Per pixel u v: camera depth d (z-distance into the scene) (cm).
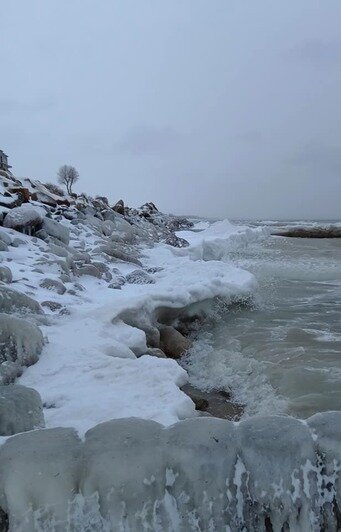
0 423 306
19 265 859
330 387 579
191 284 952
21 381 441
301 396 557
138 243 1720
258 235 3084
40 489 222
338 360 677
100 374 466
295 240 3203
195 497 228
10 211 1132
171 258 1416
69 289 789
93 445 233
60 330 575
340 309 1038
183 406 416
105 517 223
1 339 455
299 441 234
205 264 1222
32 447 233
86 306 714
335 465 230
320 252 2300
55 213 1633
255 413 534
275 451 233
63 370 470
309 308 1049
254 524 228
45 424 358
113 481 225
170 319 859
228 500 229
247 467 232
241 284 1060
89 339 552
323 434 237
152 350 644
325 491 229
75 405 401
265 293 1200
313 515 227
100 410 392
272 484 229
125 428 244
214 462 230
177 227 3067
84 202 2245
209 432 240
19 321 479
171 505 227
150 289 875
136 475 226
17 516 221
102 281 940
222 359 705
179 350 747
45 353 498
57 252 1009
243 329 877
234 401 577
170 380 463
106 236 1597
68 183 4031
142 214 2883
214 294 958
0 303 569
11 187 1594
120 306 692
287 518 227
